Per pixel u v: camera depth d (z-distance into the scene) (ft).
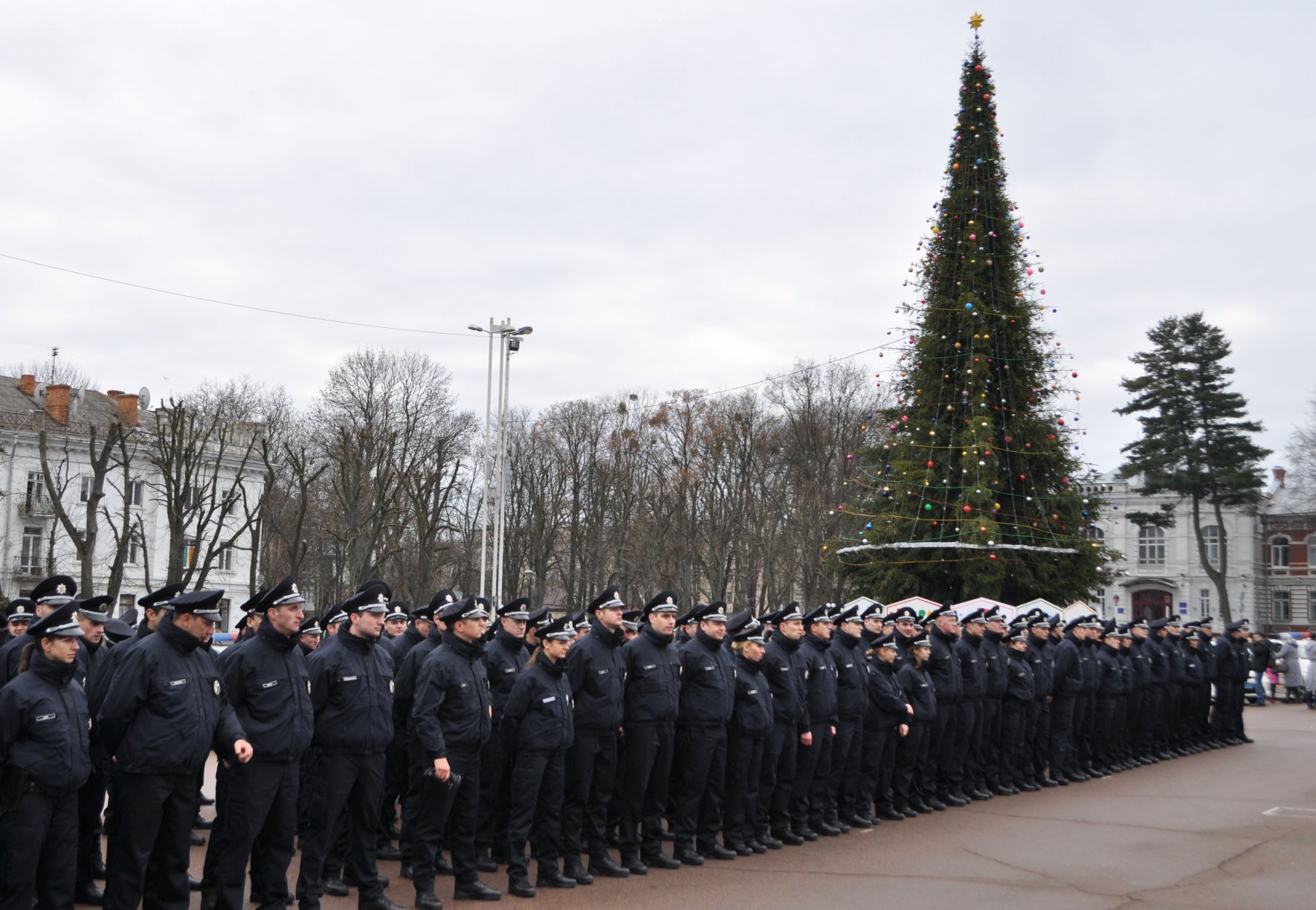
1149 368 188.96
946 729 51.26
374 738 30.81
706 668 39.27
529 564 205.46
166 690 26.81
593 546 203.72
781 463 192.13
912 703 48.67
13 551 156.97
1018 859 39.88
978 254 95.66
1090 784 59.52
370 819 31.07
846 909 32.55
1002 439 95.35
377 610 31.12
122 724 26.68
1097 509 99.35
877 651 47.70
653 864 38.37
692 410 194.59
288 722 28.76
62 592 31.53
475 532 196.13
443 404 179.73
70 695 26.55
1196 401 185.26
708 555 197.57
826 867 38.50
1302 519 249.34
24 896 25.35
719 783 39.86
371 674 31.17
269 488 120.78
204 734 27.22
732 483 193.06
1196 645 75.46
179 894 27.58
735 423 194.18
